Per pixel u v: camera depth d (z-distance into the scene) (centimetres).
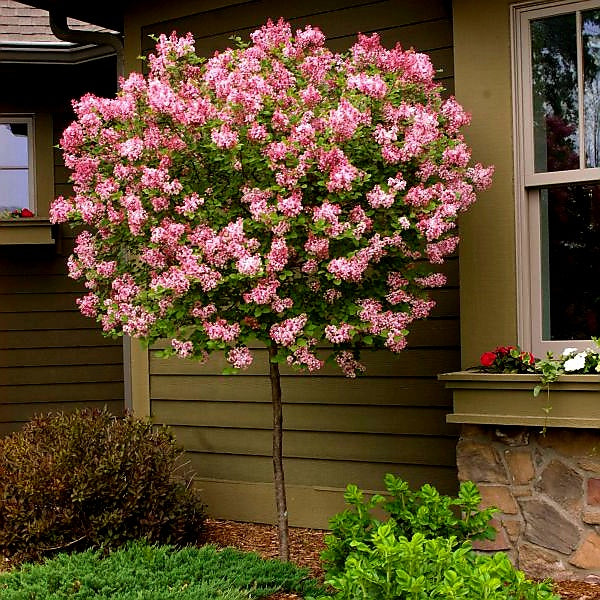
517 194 448
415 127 389
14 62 760
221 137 371
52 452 466
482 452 412
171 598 332
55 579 359
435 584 265
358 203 397
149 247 400
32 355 827
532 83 449
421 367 500
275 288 373
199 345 396
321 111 389
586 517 389
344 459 525
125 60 604
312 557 462
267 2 549
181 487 489
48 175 818
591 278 441
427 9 498
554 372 389
